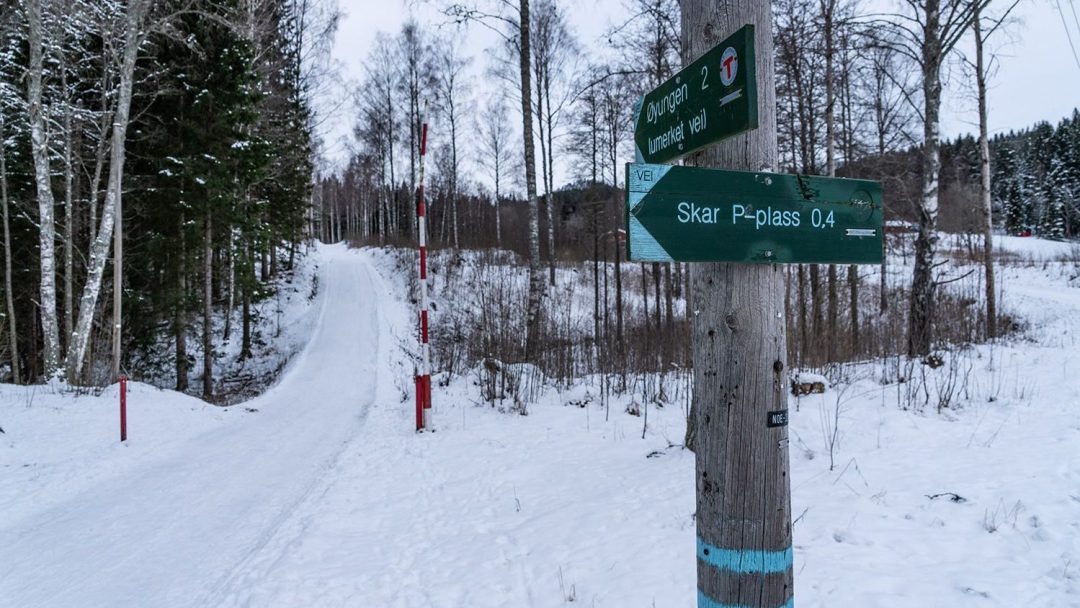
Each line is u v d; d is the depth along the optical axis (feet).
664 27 38.55
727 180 5.99
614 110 80.89
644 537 13.74
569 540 14.37
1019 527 12.50
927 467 16.52
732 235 5.98
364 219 197.36
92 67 51.80
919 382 26.40
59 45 46.57
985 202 47.60
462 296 78.23
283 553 15.14
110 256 55.83
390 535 16.19
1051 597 9.85
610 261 102.73
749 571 5.94
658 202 5.68
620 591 11.41
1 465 25.29
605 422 27.30
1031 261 107.14
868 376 30.17
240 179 59.00
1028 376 27.30
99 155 50.67
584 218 102.32
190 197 52.85
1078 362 29.76
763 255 6.06
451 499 19.07
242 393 60.95
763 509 5.96
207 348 57.16
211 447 29.45
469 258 105.60
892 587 10.36
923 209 34.47
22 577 14.88
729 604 6.01
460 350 48.39
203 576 14.42
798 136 57.47
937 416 21.94
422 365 30.01
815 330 36.47
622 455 21.49
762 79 6.24
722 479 6.04
